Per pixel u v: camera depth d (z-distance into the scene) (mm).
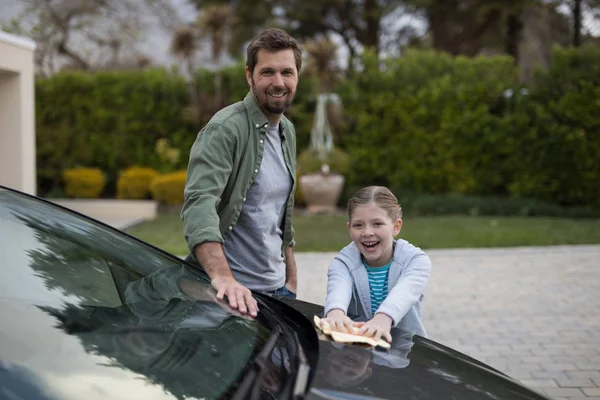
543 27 21750
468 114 13156
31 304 1682
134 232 10391
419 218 12336
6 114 8859
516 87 13188
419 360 1970
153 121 14719
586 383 4008
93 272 1941
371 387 1705
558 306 5863
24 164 8930
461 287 6637
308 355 1807
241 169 2484
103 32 21125
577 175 12625
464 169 13383
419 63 13773
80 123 14750
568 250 8555
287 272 2936
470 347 4750
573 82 12539
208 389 1532
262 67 2449
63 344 1561
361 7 19969
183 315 1877
